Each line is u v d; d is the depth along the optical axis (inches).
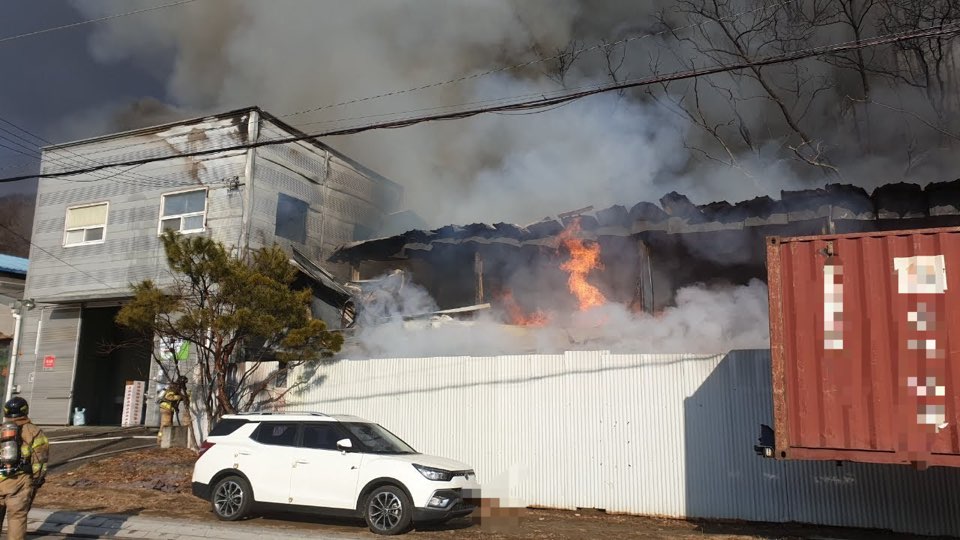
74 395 767.7
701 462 412.2
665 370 430.9
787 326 302.7
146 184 761.0
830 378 292.0
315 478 369.7
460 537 351.3
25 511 283.7
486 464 461.7
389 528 350.9
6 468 279.1
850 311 293.0
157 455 565.9
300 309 522.6
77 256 780.6
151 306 504.7
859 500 377.4
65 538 342.6
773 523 390.6
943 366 277.9
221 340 518.0
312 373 531.5
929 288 283.6
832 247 299.4
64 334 784.9
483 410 471.5
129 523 369.7
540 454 450.0
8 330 843.4
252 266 576.4
